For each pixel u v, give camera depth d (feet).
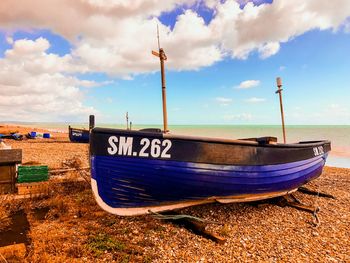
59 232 16.79
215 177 19.15
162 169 17.58
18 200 22.52
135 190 17.80
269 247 16.35
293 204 24.57
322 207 24.91
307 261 14.67
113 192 17.44
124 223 19.11
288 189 25.66
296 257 15.11
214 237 16.88
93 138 16.51
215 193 19.88
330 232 18.93
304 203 26.43
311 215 22.50
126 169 17.04
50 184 26.14
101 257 14.17
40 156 54.75
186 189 18.79
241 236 17.94
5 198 22.12
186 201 19.81
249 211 23.25
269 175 22.08
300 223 20.63
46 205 21.90
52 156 55.11
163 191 18.40
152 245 15.93
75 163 41.42
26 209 20.76
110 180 17.06
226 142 19.17
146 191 18.06
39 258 13.17
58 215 19.71
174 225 19.27
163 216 18.44
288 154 23.80
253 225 20.03
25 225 17.78
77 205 22.11
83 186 27.76
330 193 30.63
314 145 28.37
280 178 23.31
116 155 16.75
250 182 20.93
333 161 72.59
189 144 18.08
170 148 17.65
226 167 19.43
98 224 18.61
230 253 15.44
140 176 17.40
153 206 19.08
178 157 17.85
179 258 14.64
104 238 16.22
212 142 18.74
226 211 22.97
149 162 17.30
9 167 24.50
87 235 16.71
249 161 20.49
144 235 17.33
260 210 23.61
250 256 15.14
